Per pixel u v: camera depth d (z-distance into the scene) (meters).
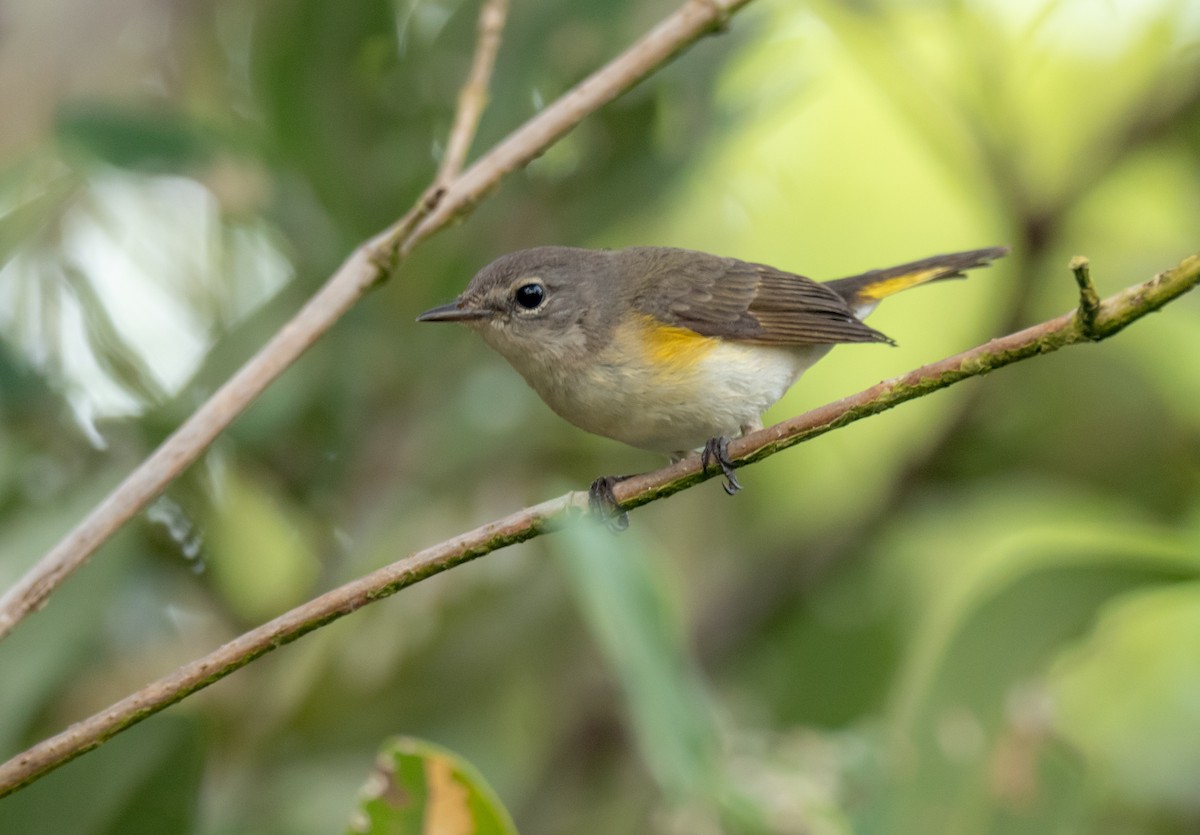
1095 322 5.45
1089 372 12.48
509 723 10.41
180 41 10.73
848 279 10.64
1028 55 11.98
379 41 10.10
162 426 9.76
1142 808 11.55
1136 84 12.55
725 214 12.77
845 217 13.06
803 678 11.75
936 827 7.96
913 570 12.62
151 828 7.59
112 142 9.47
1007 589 8.05
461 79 10.39
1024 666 8.10
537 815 10.61
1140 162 13.12
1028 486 12.63
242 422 9.75
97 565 8.37
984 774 7.99
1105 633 10.56
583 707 10.96
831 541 11.84
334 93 10.03
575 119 7.62
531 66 10.38
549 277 9.38
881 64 11.83
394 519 10.05
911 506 12.02
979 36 11.78
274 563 10.54
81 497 8.90
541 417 11.04
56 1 10.09
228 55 10.92
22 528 8.88
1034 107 12.64
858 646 11.88
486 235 10.80
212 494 9.90
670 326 9.29
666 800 8.82
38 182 10.43
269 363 6.84
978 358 5.74
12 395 9.76
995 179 11.89
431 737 10.09
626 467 11.30
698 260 9.71
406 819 5.80
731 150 12.08
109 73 10.28
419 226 7.48
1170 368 12.81
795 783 7.98
